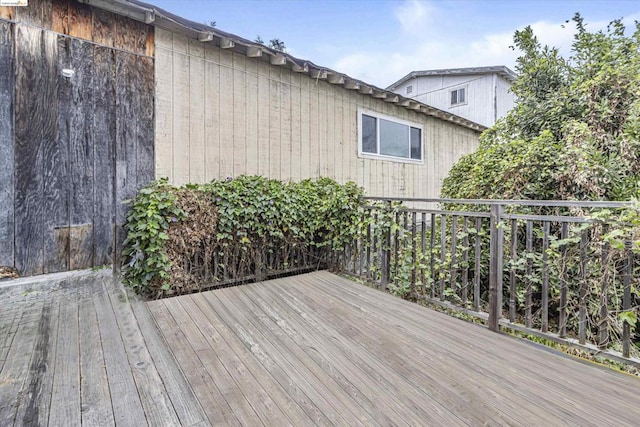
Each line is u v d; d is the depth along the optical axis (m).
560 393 1.57
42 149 2.75
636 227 1.77
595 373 1.75
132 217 3.00
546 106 3.90
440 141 6.98
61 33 2.81
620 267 1.97
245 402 1.49
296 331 2.23
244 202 3.50
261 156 4.20
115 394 1.53
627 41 3.56
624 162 3.08
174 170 3.48
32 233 2.72
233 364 1.80
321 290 3.14
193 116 3.61
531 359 1.89
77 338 2.08
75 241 2.91
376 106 5.64
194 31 3.39
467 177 4.61
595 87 3.44
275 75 4.31
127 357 1.86
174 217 3.04
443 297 2.78
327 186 4.12
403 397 1.53
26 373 1.68
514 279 2.30
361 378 1.68
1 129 2.58
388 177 5.89
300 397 1.53
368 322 2.39
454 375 1.72
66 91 2.84
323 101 4.87
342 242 3.84
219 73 3.80
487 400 1.51
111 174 3.09
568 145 3.22
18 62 2.64
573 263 2.20
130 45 3.17
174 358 1.86
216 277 3.41
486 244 3.49
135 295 2.89
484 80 11.02
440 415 1.41
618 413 1.43
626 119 3.22
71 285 2.87
